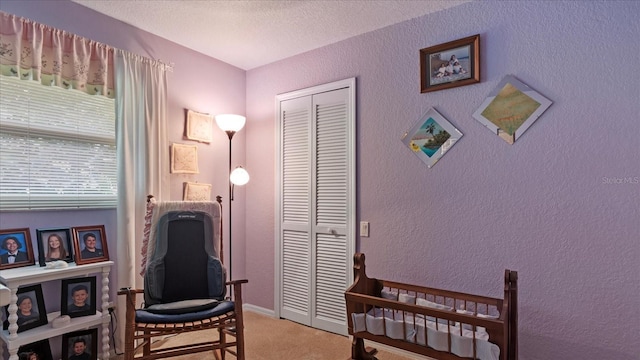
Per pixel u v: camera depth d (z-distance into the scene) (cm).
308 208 303
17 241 202
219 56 320
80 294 218
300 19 252
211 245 240
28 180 212
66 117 229
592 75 191
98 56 235
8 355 192
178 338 273
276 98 328
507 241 215
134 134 251
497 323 162
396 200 257
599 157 189
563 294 198
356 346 204
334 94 290
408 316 210
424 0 228
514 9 213
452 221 234
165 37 281
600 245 188
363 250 271
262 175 338
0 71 195
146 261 221
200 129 305
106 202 246
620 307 183
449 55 234
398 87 257
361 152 274
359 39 277
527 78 209
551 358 200
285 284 319
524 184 210
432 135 242
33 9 211
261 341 271
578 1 195
